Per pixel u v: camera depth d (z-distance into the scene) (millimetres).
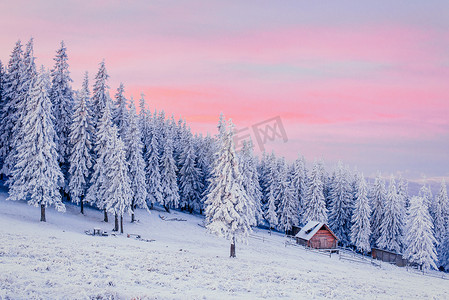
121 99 52656
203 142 70875
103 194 43625
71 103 47875
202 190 67625
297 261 35594
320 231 54469
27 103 38594
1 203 38906
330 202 74938
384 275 35188
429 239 49531
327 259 44000
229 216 29953
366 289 19938
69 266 14883
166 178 59969
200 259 24828
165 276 16188
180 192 66938
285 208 65562
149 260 20531
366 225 57969
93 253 20328
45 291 10406
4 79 45406
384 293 19688
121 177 40531
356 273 32344
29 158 36344
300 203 71438
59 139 44594
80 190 42875
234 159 30703
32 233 28422
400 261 53031
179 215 61625
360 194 59438
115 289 12023
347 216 65375
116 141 41469
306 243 53781
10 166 40656
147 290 12688
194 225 55469
